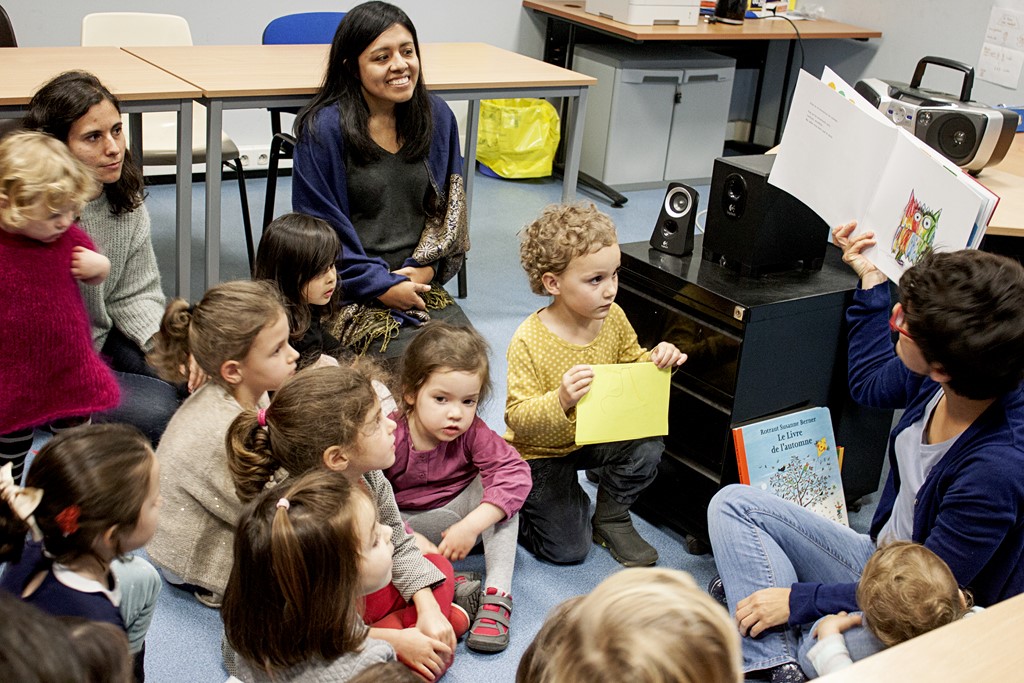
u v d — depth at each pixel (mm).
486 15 4887
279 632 1341
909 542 1498
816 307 2076
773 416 2139
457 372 1872
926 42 4660
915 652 950
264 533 1302
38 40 3994
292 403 1616
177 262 2855
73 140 2115
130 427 1414
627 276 2256
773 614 1695
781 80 5461
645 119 4785
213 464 1768
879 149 1933
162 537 1807
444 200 2709
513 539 2016
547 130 4844
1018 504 1504
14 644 762
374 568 1463
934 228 1819
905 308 1547
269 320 1784
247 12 4367
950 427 1627
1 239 1894
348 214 2611
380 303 2541
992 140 2531
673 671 763
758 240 2104
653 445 2123
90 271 2029
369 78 2461
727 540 1836
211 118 2721
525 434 2051
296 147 2553
